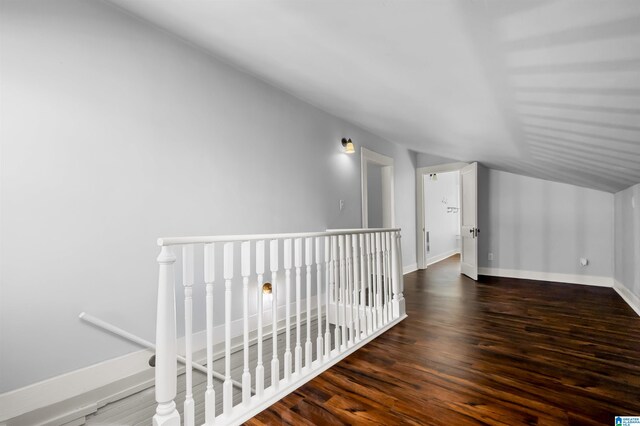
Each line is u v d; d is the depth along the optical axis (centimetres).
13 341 165
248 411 163
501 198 521
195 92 247
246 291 167
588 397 174
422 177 595
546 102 170
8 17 165
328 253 228
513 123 224
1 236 162
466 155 457
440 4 114
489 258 534
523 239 503
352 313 245
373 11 134
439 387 187
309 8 148
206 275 151
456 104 221
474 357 225
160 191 225
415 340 258
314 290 351
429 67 174
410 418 159
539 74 143
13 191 166
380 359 225
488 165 516
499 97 184
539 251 490
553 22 106
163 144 227
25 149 169
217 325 259
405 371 207
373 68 200
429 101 233
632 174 284
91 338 191
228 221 269
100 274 196
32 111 172
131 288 209
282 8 157
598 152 238
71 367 183
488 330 278
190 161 243
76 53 187
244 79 285
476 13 113
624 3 88
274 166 313
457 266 636
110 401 192
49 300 176
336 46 184
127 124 209
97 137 195
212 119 259
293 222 333
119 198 204
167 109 230
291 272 327
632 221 350
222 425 153
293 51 212
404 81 207
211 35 220
